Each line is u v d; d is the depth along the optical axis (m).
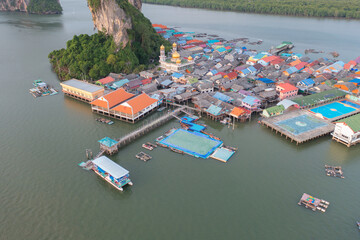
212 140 113.00
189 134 117.31
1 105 144.00
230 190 87.94
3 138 114.88
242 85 158.62
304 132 115.62
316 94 144.12
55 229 74.94
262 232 73.94
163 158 102.69
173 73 174.00
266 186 89.62
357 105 140.12
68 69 184.25
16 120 129.38
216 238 72.25
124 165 98.88
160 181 91.69
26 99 151.62
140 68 188.38
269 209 80.94
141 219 77.88
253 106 132.62
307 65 190.50
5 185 89.88
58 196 85.88
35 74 189.38
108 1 184.12
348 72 179.12
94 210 80.94
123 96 140.00
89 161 100.19
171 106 143.62
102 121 128.25
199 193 86.88
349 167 98.56
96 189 88.75
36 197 85.44
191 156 103.81
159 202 83.50
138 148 108.69
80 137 115.88
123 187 89.31
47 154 105.06
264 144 111.62
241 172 95.88
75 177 93.62
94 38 197.12
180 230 74.50
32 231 74.50
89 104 147.25
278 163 100.44
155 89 153.12
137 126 124.56
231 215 79.00
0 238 72.50
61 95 157.88
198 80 167.25
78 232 74.06
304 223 76.44
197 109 133.12
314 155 105.06
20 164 99.50
